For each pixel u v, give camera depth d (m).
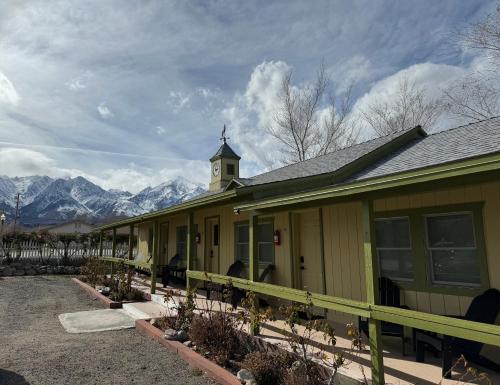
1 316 8.59
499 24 14.95
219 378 4.47
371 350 3.90
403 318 3.55
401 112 22.81
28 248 19.62
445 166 3.32
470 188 4.96
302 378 4.02
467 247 4.98
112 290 11.12
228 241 10.38
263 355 4.70
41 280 16.12
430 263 5.39
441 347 4.26
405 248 5.75
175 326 6.61
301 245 7.77
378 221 6.22
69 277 17.56
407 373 4.14
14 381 4.59
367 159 8.34
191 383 4.54
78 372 4.91
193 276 7.89
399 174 3.69
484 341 2.88
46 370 4.98
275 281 8.22
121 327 7.39
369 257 4.05
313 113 26.47
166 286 11.53
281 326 6.11
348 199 4.52
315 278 7.31
